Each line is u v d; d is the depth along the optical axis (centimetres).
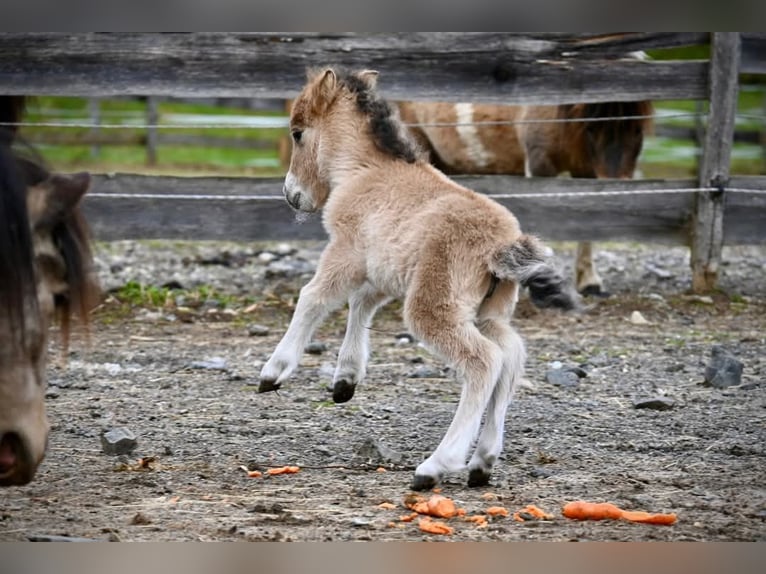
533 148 1508
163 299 1381
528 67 1412
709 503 711
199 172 2633
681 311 1380
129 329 1263
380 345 1217
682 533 649
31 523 648
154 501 700
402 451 833
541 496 727
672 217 1445
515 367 746
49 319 568
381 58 1404
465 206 760
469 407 721
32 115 2906
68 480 744
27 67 1375
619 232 1437
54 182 564
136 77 1393
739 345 1223
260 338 1241
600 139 1460
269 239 1437
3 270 528
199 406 962
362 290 856
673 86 1423
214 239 1430
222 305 1370
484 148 1616
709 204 1430
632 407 976
